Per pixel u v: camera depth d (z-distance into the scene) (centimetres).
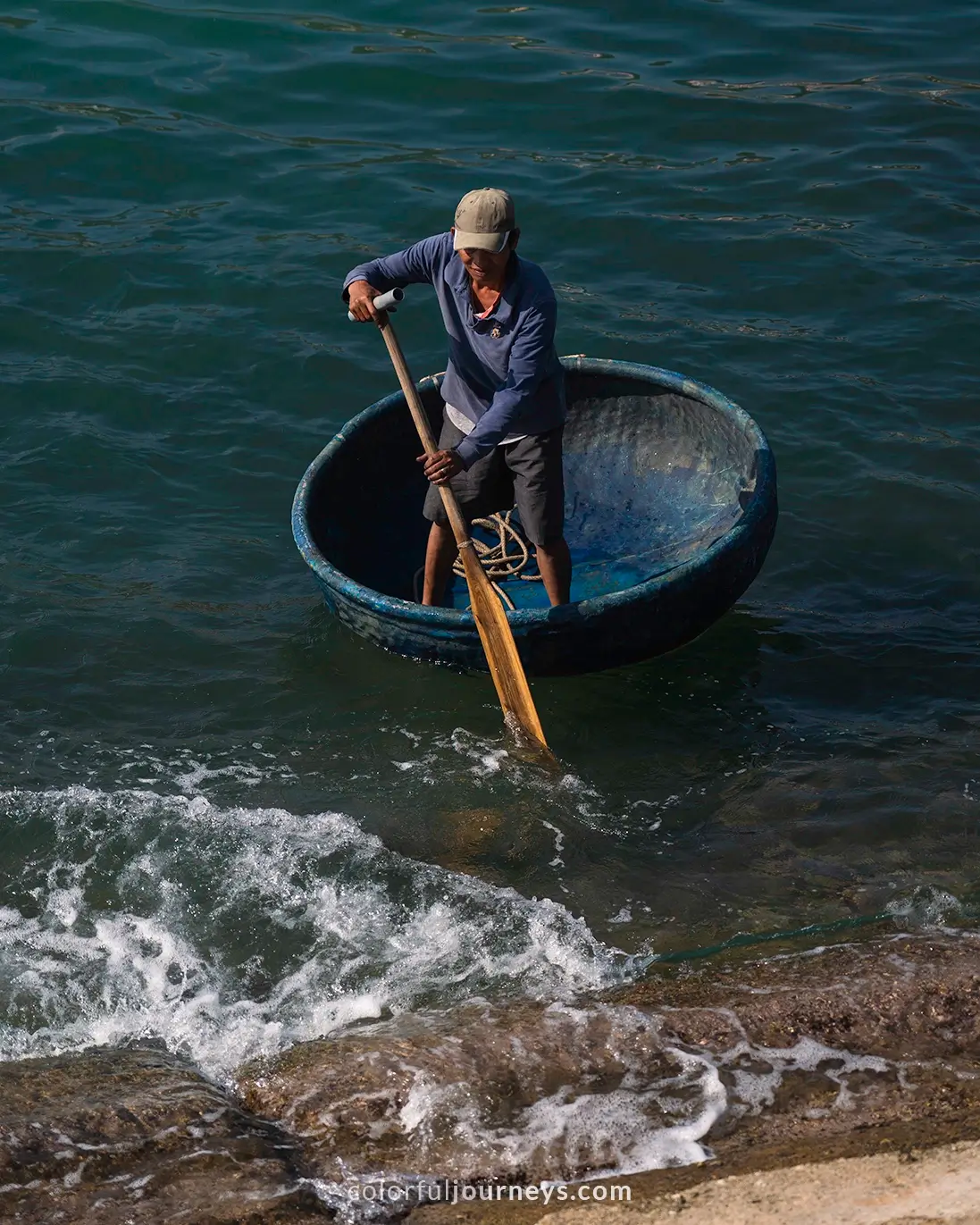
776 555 1140
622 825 872
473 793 897
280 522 1166
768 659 1029
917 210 1611
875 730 952
